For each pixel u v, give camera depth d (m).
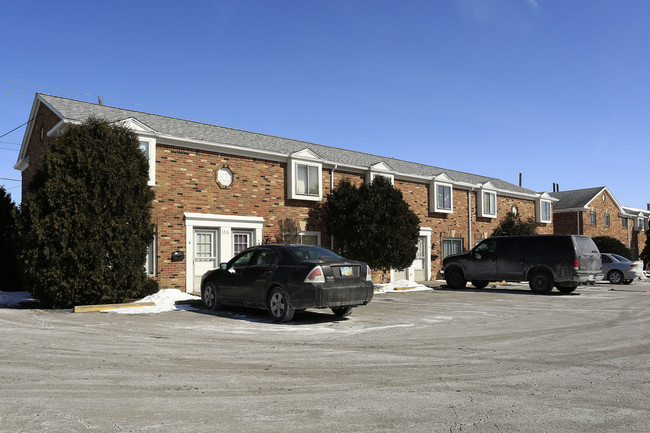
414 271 24.86
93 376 5.94
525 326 10.04
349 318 11.09
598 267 18.42
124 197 13.13
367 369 6.38
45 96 17.62
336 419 4.50
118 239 12.92
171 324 10.07
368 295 10.73
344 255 20.31
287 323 10.29
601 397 5.19
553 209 40.72
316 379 5.87
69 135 12.94
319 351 7.47
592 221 41.06
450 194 26.77
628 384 5.70
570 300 15.43
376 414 4.64
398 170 25.08
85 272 12.43
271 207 19.30
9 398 5.04
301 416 4.57
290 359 6.93
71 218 12.35
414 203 25.11
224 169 18.06
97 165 12.77
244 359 6.91
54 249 12.27
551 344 8.11
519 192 32.09
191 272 16.84
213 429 4.22
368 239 19.45
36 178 12.91
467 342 8.26
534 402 5.02
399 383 5.72
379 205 19.84
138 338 8.50
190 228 16.89
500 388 5.52
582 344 8.12
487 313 12.12
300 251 10.84
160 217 16.28
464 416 4.59
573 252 17.41
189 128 18.95
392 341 8.32
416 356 7.16
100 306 12.23
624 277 24.34
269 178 19.33
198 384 5.63
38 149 18.64
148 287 15.04
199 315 11.38
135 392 5.29
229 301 11.70
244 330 9.38
